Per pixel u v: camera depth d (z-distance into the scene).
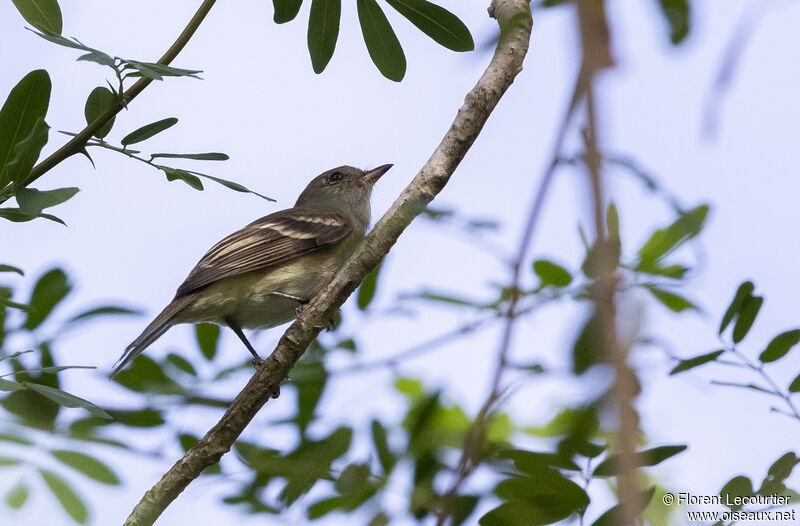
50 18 7.68
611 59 3.09
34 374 8.92
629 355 3.09
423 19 8.59
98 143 7.90
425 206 6.45
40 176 7.84
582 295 8.09
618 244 4.38
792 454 6.70
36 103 7.63
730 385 7.23
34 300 9.20
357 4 8.70
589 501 5.73
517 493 5.84
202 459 8.57
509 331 4.16
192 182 7.97
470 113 7.90
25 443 6.72
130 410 9.46
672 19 4.27
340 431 8.00
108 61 7.03
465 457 4.76
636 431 2.96
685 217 6.77
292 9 8.75
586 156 3.12
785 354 7.28
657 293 7.83
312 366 9.44
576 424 5.54
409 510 6.92
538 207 4.01
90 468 6.69
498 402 4.85
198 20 7.99
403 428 7.86
